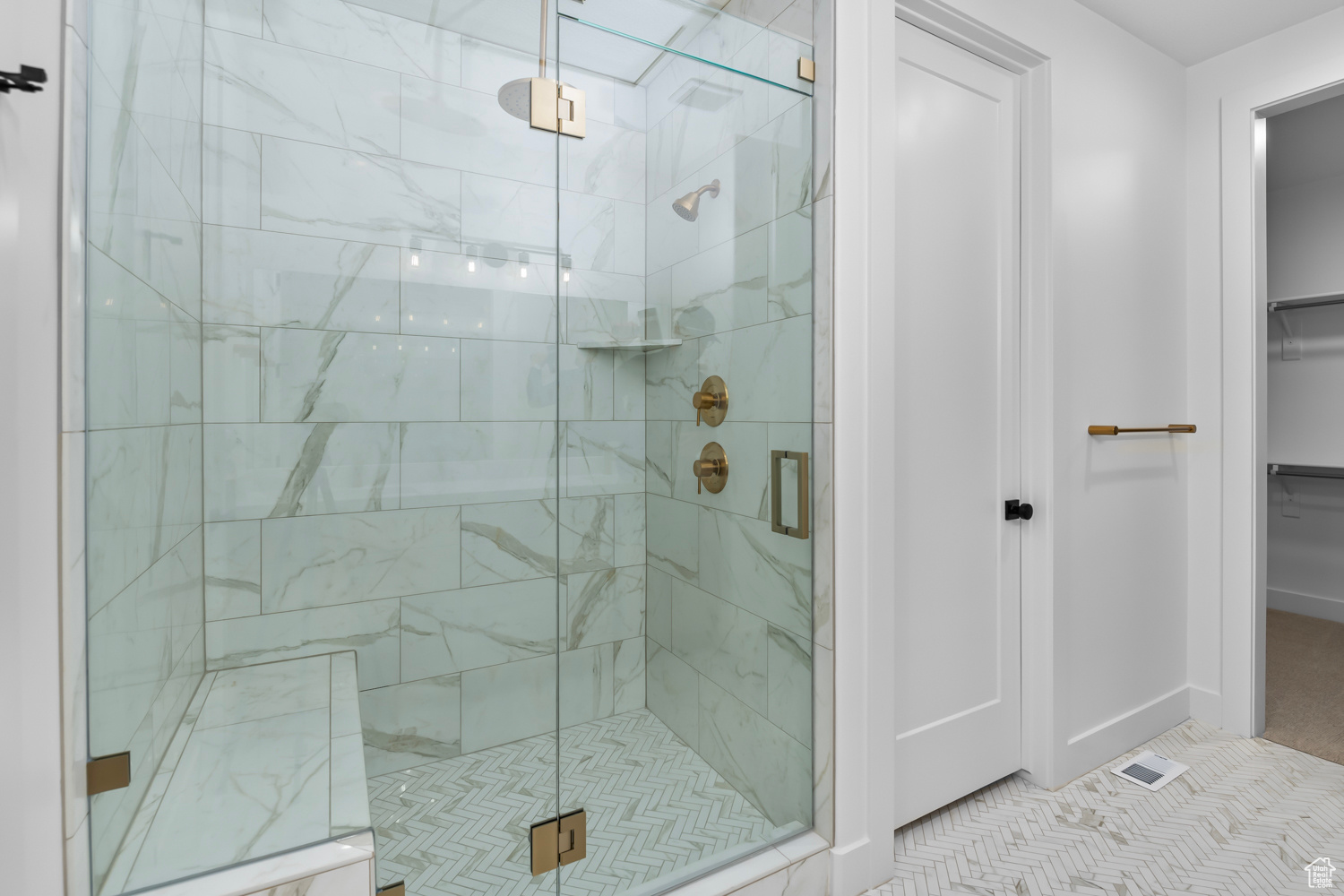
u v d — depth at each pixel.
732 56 1.42
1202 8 1.87
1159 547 2.14
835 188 1.40
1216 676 2.19
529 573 1.38
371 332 1.33
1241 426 2.11
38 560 0.79
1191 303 2.21
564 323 1.41
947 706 1.71
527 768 1.33
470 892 1.20
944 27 1.61
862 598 1.42
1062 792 1.81
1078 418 1.86
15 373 0.77
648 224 1.42
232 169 1.25
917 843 1.59
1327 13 1.87
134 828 0.97
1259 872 1.45
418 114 1.36
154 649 1.04
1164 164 2.12
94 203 0.88
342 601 1.31
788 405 1.45
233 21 1.25
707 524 1.43
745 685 1.43
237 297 1.26
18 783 0.78
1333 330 3.32
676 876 1.30
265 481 1.28
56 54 0.81
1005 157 1.82
